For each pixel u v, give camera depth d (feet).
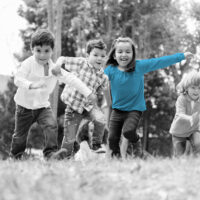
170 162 12.81
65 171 11.34
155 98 100.68
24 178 10.02
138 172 11.20
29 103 18.26
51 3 63.57
